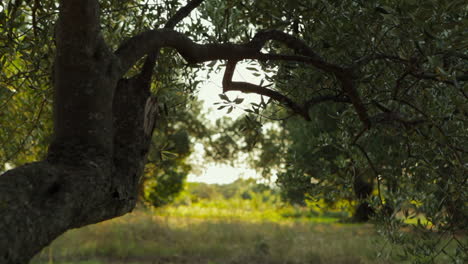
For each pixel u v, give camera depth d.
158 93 3.28
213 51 2.48
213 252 10.34
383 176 3.58
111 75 1.92
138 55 2.08
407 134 3.01
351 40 2.59
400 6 1.95
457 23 1.86
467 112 2.38
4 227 1.34
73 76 1.83
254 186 23.91
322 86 3.33
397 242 3.30
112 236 10.67
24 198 1.47
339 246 10.09
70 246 9.70
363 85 3.26
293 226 14.57
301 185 3.81
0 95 3.23
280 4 2.52
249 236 11.88
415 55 2.40
